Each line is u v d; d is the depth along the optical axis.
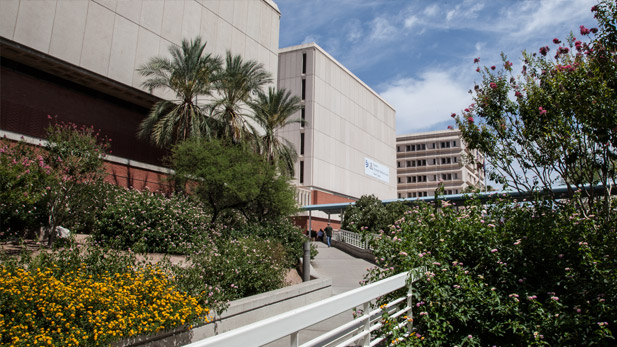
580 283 4.37
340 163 48.97
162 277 5.59
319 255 19.55
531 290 4.66
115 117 23.36
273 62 34.34
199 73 20.84
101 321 3.94
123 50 21.98
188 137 20.06
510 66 8.25
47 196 10.09
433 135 89.38
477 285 4.54
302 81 47.22
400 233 5.41
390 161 62.19
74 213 10.98
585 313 4.05
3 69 18.62
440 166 86.62
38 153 11.11
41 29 18.48
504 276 4.73
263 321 2.10
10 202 8.95
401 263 4.66
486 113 8.11
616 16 6.28
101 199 11.46
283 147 27.44
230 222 17.62
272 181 17.95
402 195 88.88
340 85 51.53
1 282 4.04
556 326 3.95
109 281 4.98
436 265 4.71
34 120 19.48
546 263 4.91
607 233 4.88
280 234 15.19
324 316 2.64
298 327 2.35
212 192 16.56
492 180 7.91
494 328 4.18
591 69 6.76
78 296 4.20
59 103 20.67
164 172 23.52
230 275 6.97
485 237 5.03
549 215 5.28
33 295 3.96
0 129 16.67
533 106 7.40
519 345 4.28
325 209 36.94
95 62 20.53
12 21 17.52
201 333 5.27
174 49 21.44
